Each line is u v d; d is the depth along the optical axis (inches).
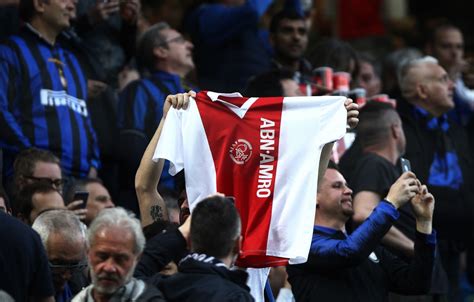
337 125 551.8
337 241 598.5
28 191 640.4
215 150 552.4
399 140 737.0
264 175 548.7
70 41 787.4
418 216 605.9
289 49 905.5
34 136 736.3
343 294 603.5
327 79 843.4
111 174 799.7
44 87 745.6
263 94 799.7
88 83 791.1
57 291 554.3
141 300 470.3
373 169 706.2
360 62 952.3
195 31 913.5
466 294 968.9
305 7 984.3
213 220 477.1
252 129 553.0
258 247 540.7
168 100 557.3
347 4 1212.5
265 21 1101.1
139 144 789.9
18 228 516.7
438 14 1421.0
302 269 607.5
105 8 840.9
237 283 475.2
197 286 470.3
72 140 749.9
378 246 626.8
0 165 695.7
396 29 1229.7
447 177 811.4
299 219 542.3
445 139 821.9
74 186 708.0
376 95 930.7
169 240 502.0
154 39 822.5
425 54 1065.5
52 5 753.0
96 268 467.8
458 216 796.0
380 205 599.2
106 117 799.7
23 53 745.0
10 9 790.5
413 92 831.7
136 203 792.3
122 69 861.8
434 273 721.0
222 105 556.7
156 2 1060.5
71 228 552.1
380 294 613.6
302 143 550.9
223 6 912.3
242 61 905.5
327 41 908.6
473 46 1346.0
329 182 619.8
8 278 511.5
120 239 468.4
